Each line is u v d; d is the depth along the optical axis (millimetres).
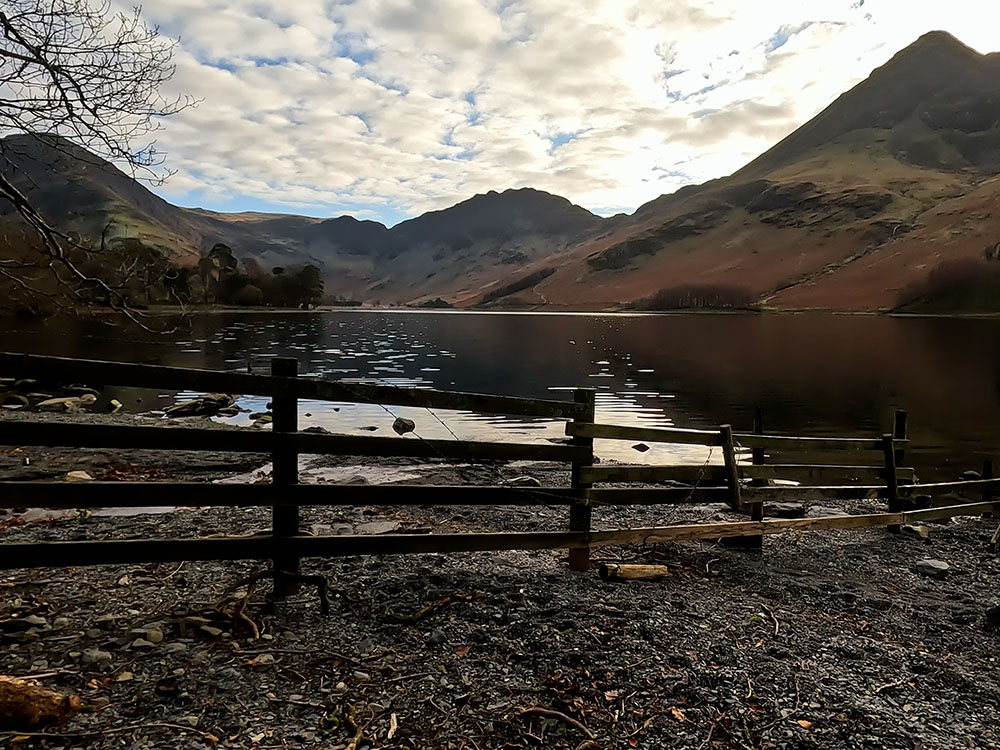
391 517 9539
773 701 4625
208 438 5074
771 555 8375
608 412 27156
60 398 25266
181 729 3863
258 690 4344
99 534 8258
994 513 10312
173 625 5160
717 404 29625
